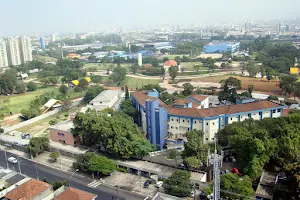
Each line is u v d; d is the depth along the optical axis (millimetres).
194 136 99500
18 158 115312
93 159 96312
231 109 114188
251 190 74500
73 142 120875
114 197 84750
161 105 124812
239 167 90125
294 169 73188
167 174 90875
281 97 176750
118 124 108625
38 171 103188
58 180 89188
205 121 108000
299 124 98062
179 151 105938
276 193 75375
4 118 168375
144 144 103188
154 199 72625
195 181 84125
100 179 95000
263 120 104688
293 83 178750
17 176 92312
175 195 81750
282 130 93375
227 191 73875
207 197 76250
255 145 83125
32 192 77312
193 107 121125
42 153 119062
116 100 174875
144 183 91312
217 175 61688
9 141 130500
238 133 92812
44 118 165750
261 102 119188
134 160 103250
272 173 86312
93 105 160875
